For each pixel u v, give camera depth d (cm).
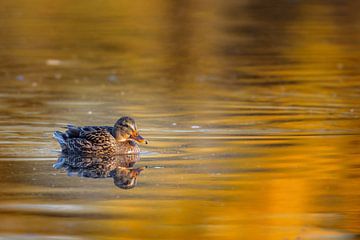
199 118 6656
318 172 4972
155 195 4541
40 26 11769
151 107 7169
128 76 8838
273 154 5431
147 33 11525
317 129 6228
